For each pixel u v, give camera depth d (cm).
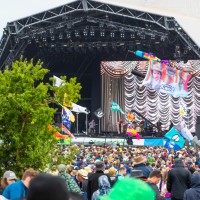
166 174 1555
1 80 1572
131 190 335
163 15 5616
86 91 6769
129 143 5131
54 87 1684
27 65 1677
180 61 6069
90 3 5566
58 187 343
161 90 5834
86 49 6062
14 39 5806
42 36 5681
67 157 1659
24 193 893
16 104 1506
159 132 5922
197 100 6331
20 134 1521
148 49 6138
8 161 1528
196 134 5116
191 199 1109
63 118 2489
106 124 6481
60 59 6247
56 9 5612
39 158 1514
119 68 6322
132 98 6462
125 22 5825
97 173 1317
